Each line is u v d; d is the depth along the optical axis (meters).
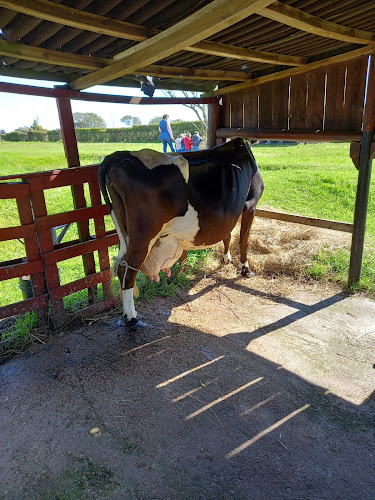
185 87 5.07
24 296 3.89
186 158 3.59
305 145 16.47
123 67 2.98
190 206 3.34
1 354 3.18
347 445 2.23
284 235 5.65
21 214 3.16
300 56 3.89
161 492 1.95
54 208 7.43
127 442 2.28
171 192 3.16
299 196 8.07
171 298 4.19
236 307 3.97
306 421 2.42
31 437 2.33
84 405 2.60
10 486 2.01
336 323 3.56
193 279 4.65
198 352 3.19
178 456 2.17
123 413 2.52
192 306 4.00
